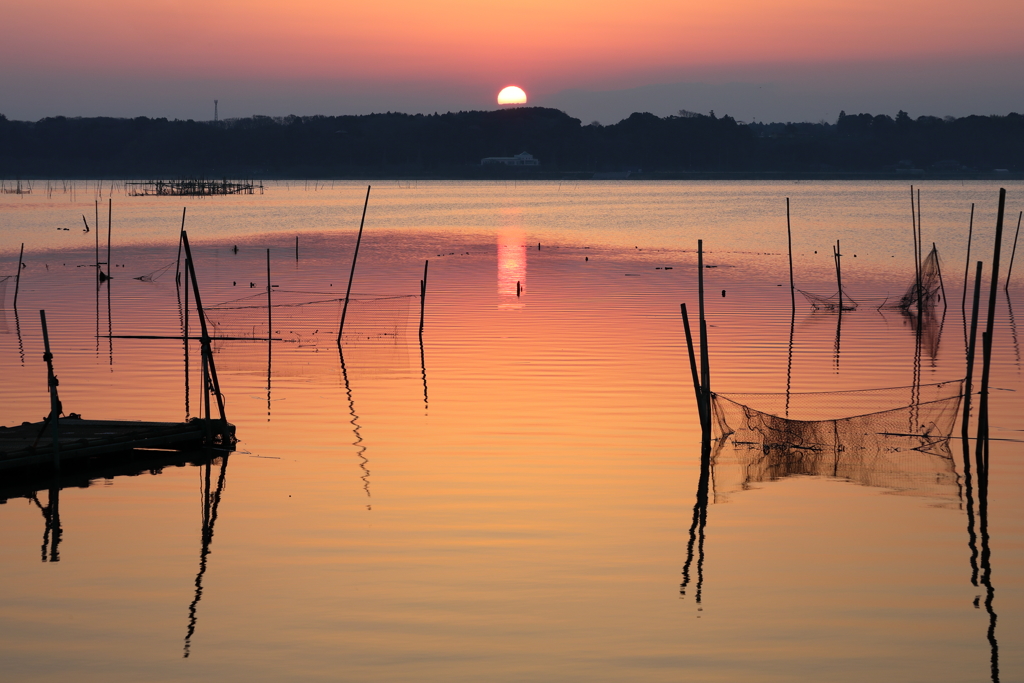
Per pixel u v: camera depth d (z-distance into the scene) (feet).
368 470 161.99
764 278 450.30
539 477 157.99
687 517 140.56
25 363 253.65
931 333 301.02
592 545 129.39
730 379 232.73
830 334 298.35
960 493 151.74
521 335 294.66
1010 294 395.34
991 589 116.26
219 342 287.69
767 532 134.82
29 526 136.87
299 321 326.44
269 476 159.22
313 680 95.14
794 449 175.32
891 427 187.93
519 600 112.57
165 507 144.66
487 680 95.20
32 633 104.68
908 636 104.53
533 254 575.38
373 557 124.98
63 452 159.22
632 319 326.85
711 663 98.68
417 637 103.65
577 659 99.25
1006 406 205.77
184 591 114.93
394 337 292.40
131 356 264.31
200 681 94.99
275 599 112.78
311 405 207.92
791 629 106.01
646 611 110.11
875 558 125.80
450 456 169.68
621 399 211.00
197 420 176.65
